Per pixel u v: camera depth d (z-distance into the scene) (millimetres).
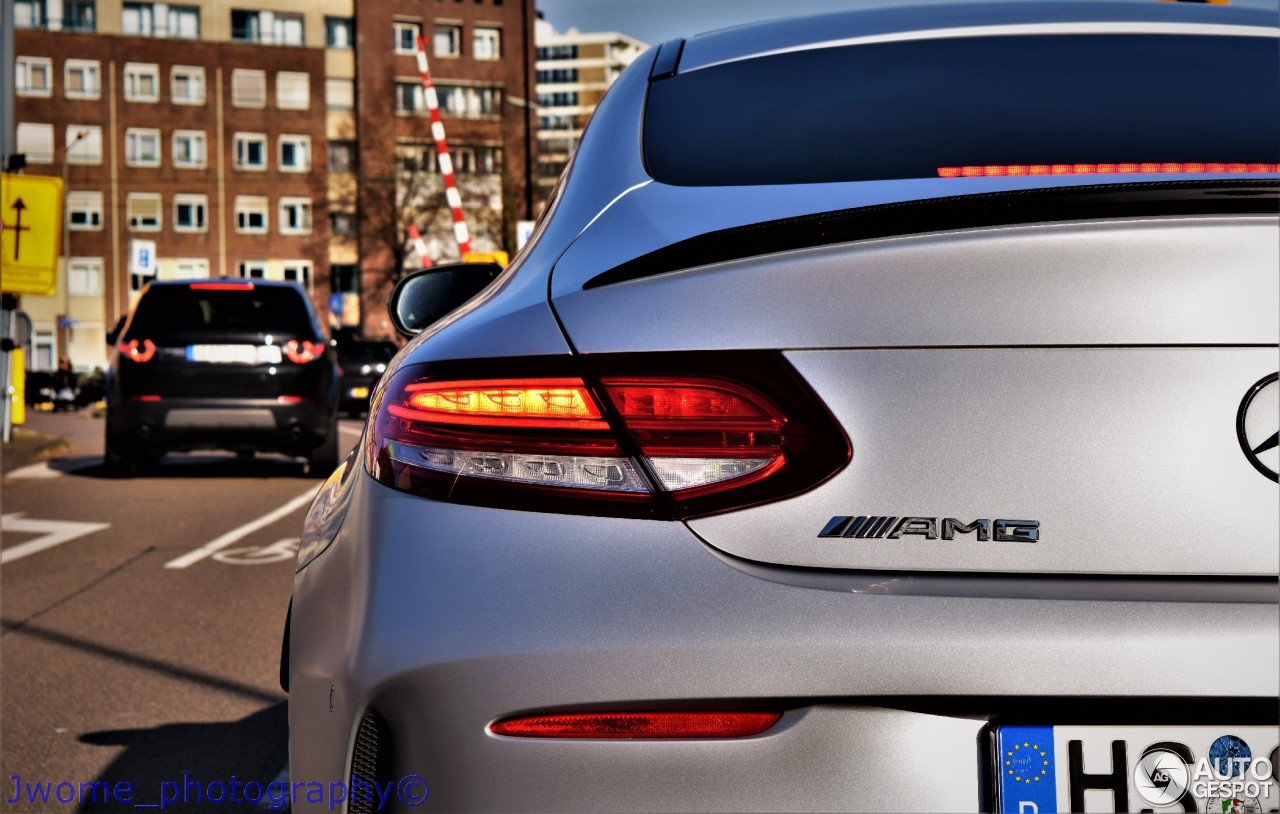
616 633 1591
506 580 1643
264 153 75625
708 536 1623
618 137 2383
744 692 1562
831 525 1604
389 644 1663
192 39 74688
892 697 1553
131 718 4621
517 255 2441
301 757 1969
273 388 13078
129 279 74188
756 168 2182
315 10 76438
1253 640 1529
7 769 4051
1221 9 2791
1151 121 2305
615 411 1668
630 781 1581
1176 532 1567
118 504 11500
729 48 2744
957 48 2613
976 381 1598
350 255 76625
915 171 2127
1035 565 1577
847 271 1644
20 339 18172
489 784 1610
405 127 76938
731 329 1659
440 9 78000
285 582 7469
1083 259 1589
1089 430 1580
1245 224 1573
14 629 6184
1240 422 1568
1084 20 2713
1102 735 1547
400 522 1733
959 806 1548
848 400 1617
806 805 1558
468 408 1735
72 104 73375
